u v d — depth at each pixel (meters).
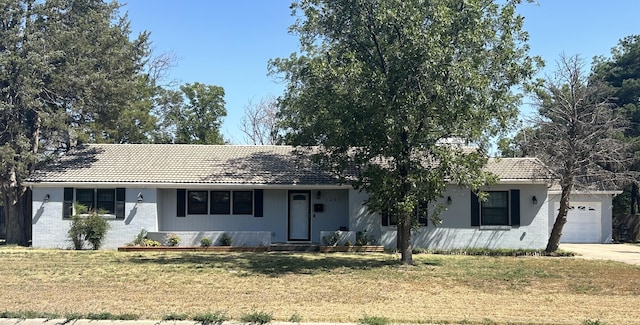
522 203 23.31
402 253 18.16
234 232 23.09
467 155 16.59
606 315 9.83
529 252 22.06
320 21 17.80
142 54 30.77
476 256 21.33
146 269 16.03
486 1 16.77
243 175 23.88
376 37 17.28
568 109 22.78
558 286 13.52
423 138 16.55
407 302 11.01
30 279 13.90
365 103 15.91
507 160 24.58
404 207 16.12
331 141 17.58
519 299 11.53
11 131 23.86
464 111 15.59
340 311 9.91
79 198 23.42
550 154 22.97
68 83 23.84
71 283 13.24
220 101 44.06
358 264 17.78
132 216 23.19
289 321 8.92
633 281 14.47
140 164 24.81
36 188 23.36
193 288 12.58
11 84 22.97
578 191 27.55
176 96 41.34
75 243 22.86
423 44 15.16
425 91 15.77
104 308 10.05
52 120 23.84
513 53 16.28
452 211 23.27
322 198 24.39
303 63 21.08
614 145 23.19
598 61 37.66
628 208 35.09
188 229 24.06
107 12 27.78
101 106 25.09
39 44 23.55
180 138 41.81
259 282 13.65
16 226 25.50
